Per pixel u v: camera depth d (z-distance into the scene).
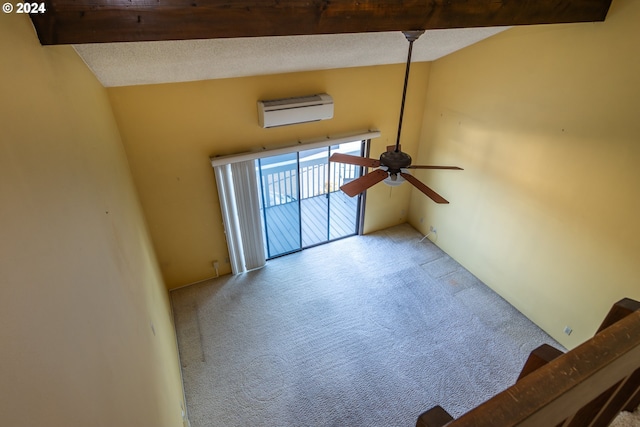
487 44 4.13
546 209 3.95
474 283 5.14
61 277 1.07
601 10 2.94
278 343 4.29
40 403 0.75
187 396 3.71
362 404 3.67
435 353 4.17
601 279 3.58
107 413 1.17
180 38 1.85
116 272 1.88
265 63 3.45
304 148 4.69
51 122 1.40
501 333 4.40
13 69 1.11
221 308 4.73
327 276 5.28
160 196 4.28
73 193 1.44
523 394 0.61
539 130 3.80
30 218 0.94
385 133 5.25
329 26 2.13
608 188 3.31
